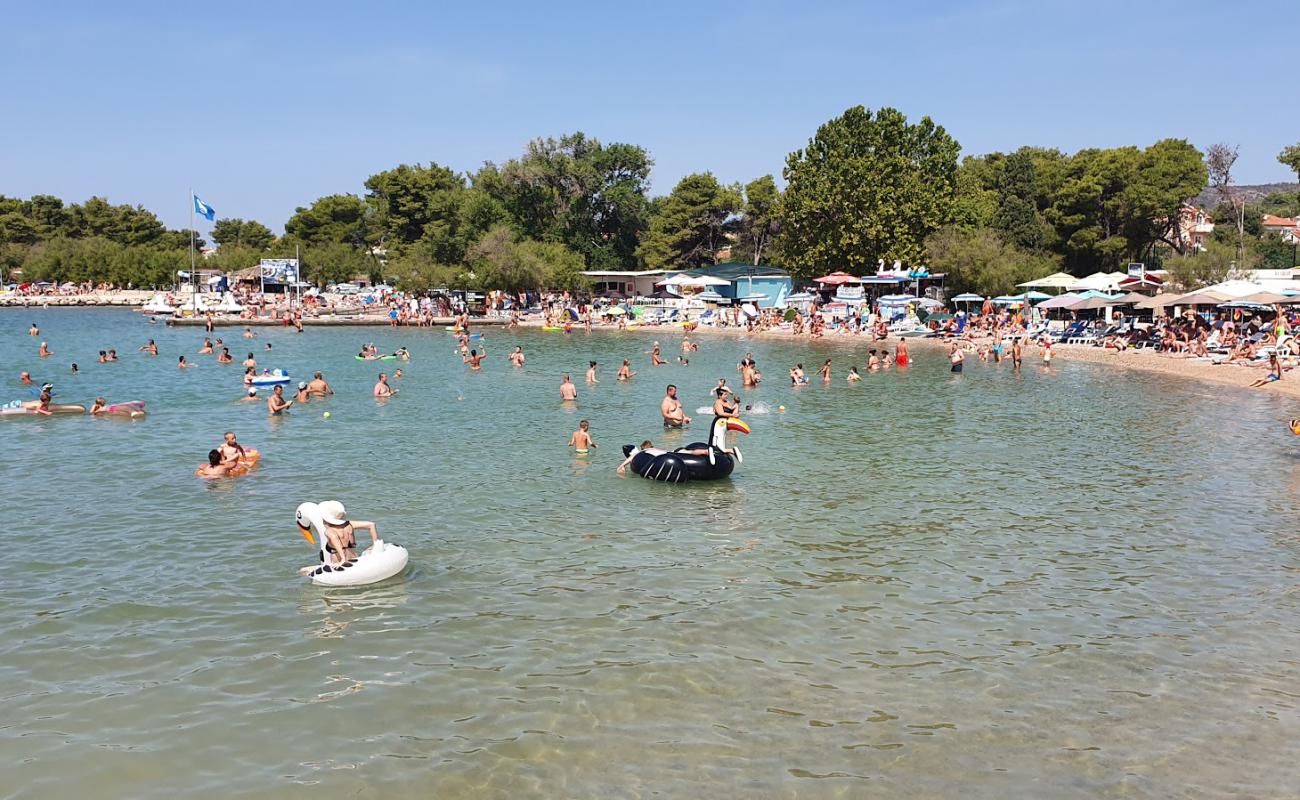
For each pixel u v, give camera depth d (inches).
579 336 2518.5
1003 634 450.0
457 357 1907.0
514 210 3981.3
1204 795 318.0
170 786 321.1
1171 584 520.4
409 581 520.7
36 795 314.8
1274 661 420.8
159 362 1744.6
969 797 315.9
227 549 574.9
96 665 411.8
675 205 4052.7
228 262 4436.5
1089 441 958.4
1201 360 1659.7
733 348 2111.2
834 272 2861.7
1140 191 2945.4
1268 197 4953.3
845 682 398.3
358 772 329.1
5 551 568.1
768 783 322.7
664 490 740.0
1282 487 751.1
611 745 347.3
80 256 4643.2
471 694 386.3
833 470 816.3
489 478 776.9
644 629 454.3
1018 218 3174.2
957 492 736.3
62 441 928.3
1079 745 349.1
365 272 4276.6
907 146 2871.6
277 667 410.9
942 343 2186.3
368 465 826.2
